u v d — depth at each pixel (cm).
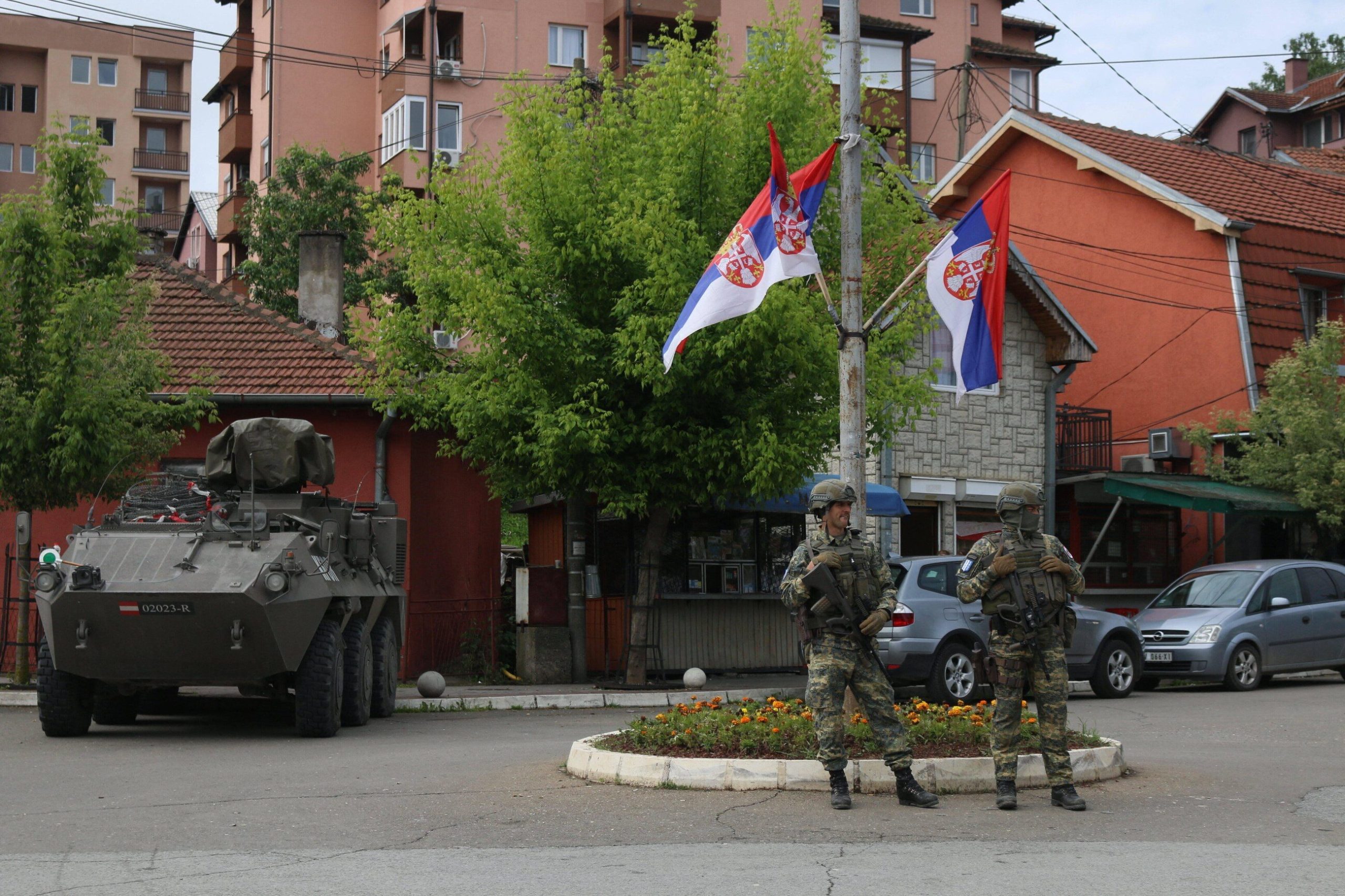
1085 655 1788
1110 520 2514
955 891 631
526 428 1803
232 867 699
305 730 1297
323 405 2036
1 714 1517
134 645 1256
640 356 1653
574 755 1012
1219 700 1777
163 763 1117
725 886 646
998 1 5691
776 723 1002
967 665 1639
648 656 1998
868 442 1842
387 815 852
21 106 6981
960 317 1126
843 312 1119
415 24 4697
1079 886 642
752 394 1741
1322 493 2466
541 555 2270
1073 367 2680
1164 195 2955
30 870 695
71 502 1634
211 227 5791
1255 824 817
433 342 1872
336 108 4950
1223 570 2073
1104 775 981
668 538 2045
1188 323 2934
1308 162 3894
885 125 1866
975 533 2608
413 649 2025
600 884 653
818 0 4809
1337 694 1838
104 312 1580
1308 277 2961
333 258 2541
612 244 1705
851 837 771
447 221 1788
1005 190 1132
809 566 867
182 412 1703
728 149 1719
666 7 4644
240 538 1320
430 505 2080
